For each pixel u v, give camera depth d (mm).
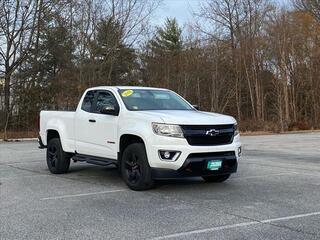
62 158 11492
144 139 8859
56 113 11820
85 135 10641
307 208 7605
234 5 43250
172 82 38719
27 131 31094
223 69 40219
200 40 40500
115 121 9703
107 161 10023
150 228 6477
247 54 41938
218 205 7863
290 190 9234
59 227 6578
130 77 37844
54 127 11672
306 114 44719
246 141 24719
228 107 41656
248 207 7695
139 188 9133
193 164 8594
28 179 10859
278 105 40812
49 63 34250
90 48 34062
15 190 9414
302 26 43969
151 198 8484
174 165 8555
